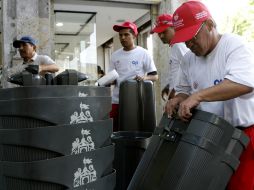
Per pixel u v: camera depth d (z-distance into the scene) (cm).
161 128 192
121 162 266
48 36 534
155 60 637
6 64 503
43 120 154
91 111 166
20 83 163
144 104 368
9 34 513
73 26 661
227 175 176
